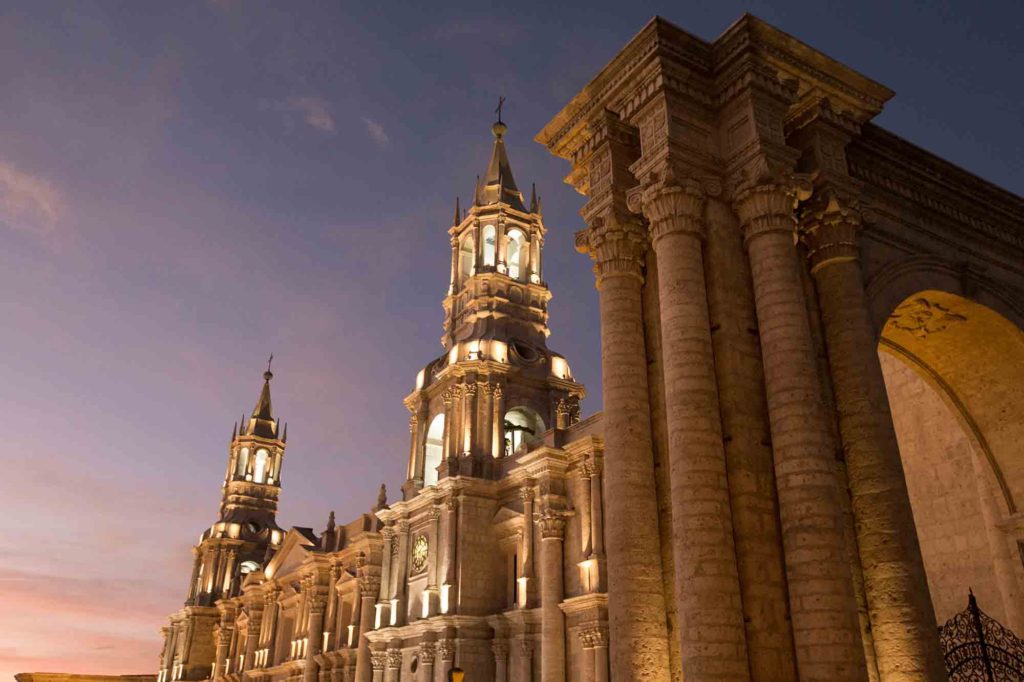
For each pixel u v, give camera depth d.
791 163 15.42
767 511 13.58
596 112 17.59
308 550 69.38
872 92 17.30
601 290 16.84
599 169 17.55
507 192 63.44
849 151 18.62
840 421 15.28
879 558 13.92
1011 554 22.95
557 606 40.56
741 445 13.81
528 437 54.59
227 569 91.62
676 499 13.39
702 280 14.74
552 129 18.48
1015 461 22.59
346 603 62.91
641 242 16.92
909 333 21.98
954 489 26.91
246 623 82.06
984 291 20.33
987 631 19.70
